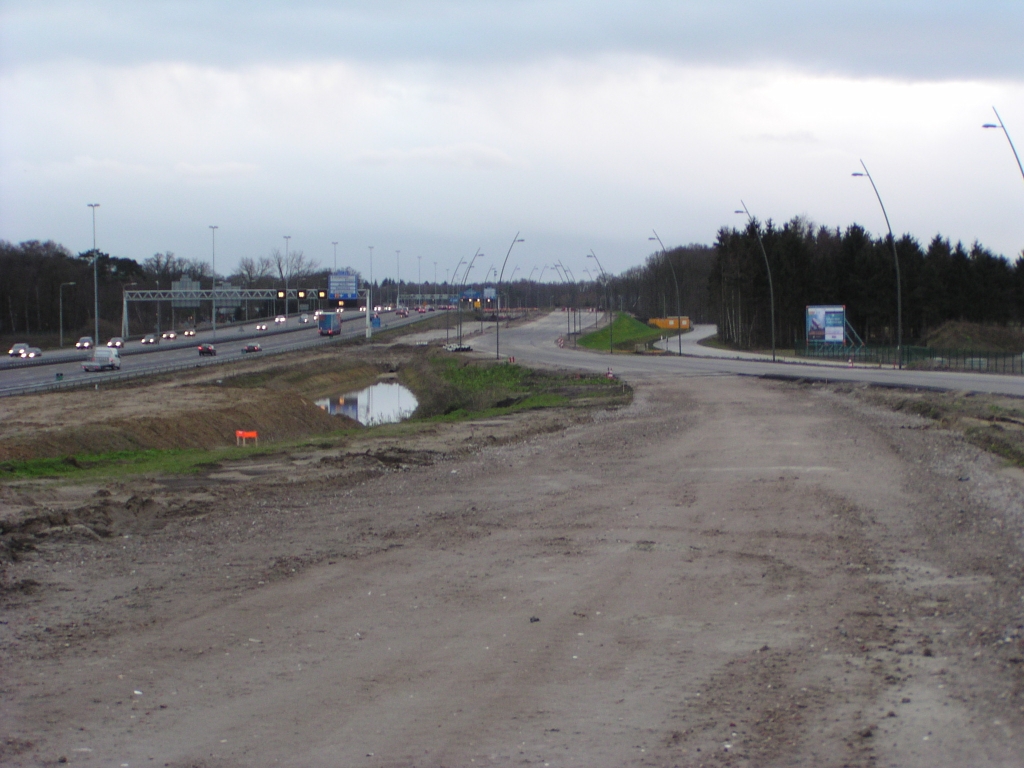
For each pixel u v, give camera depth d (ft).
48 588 34.24
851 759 18.25
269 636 27.76
